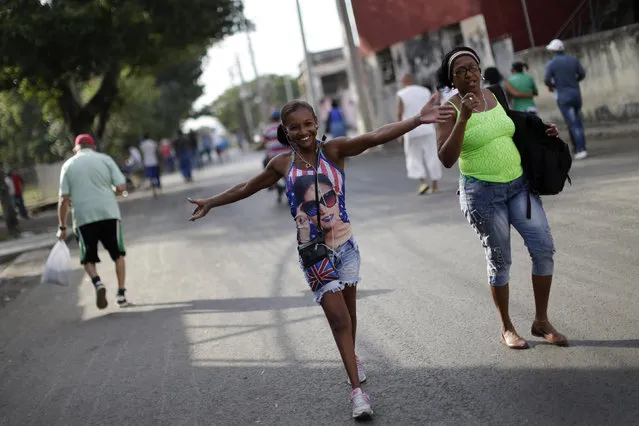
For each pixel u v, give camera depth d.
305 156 4.61
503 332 5.23
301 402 4.89
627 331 5.08
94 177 8.70
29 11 21.94
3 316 9.33
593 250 7.19
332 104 20.75
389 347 5.63
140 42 24.52
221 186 25.69
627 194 9.37
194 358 6.21
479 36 21.41
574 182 10.84
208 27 26.61
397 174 17.61
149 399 5.40
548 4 20.94
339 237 4.60
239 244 11.69
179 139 31.31
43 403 5.68
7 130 40.25
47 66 23.19
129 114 45.41
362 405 4.38
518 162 4.91
